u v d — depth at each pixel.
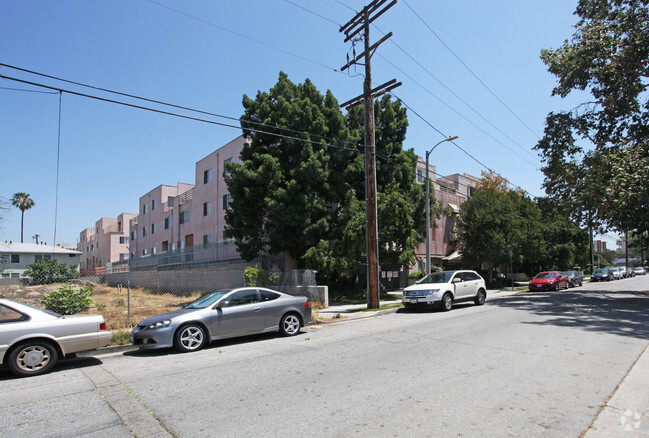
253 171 20.30
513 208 30.12
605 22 19.16
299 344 9.12
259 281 18.78
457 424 4.32
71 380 6.44
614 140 20.56
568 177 20.98
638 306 16.44
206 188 33.56
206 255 31.02
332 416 4.57
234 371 6.74
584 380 5.95
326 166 21.73
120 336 9.65
